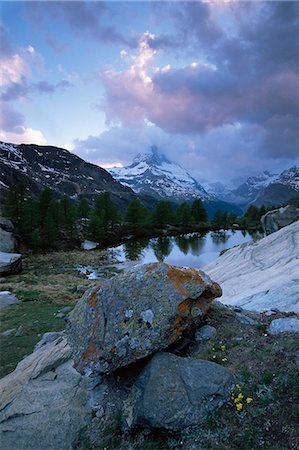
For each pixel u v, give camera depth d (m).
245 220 116.81
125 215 92.06
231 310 10.13
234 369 7.13
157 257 61.41
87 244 73.06
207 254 64.44
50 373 9.22
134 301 7.86
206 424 6.00
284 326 8.27
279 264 20.66
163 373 6.84
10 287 30.53
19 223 63.09
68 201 83.38
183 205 108.25
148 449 6.02
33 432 7.24
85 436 6.78
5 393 9.13
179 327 7.83
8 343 15.94
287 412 5.78
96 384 7.59
